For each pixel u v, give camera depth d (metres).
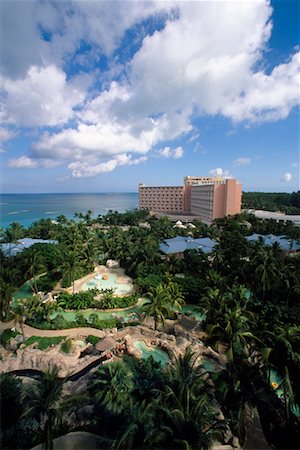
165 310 34.38
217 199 118.25
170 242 73.12
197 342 30.94
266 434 19.77
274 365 19.72
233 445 18.66
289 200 167.25
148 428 16.03
